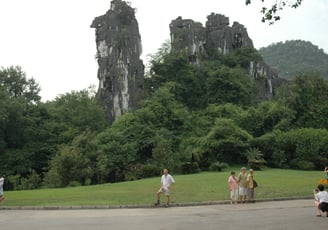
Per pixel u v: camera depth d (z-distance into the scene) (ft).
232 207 79.00
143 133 220.84
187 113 262.47
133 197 99.66
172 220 60.95
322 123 243.81
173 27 365.61
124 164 196.03
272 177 140.97
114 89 319.06
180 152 206.18
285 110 245.86
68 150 183.62
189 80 312.91
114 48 328.29
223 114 267.39
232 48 370.12
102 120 269.23
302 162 196.44
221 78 305.12
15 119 231.09
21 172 220.84
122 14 343.46
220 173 165.99
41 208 86.12
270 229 49.21
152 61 328.29
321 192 61.77
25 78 264.31
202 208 78.69
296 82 263.49
